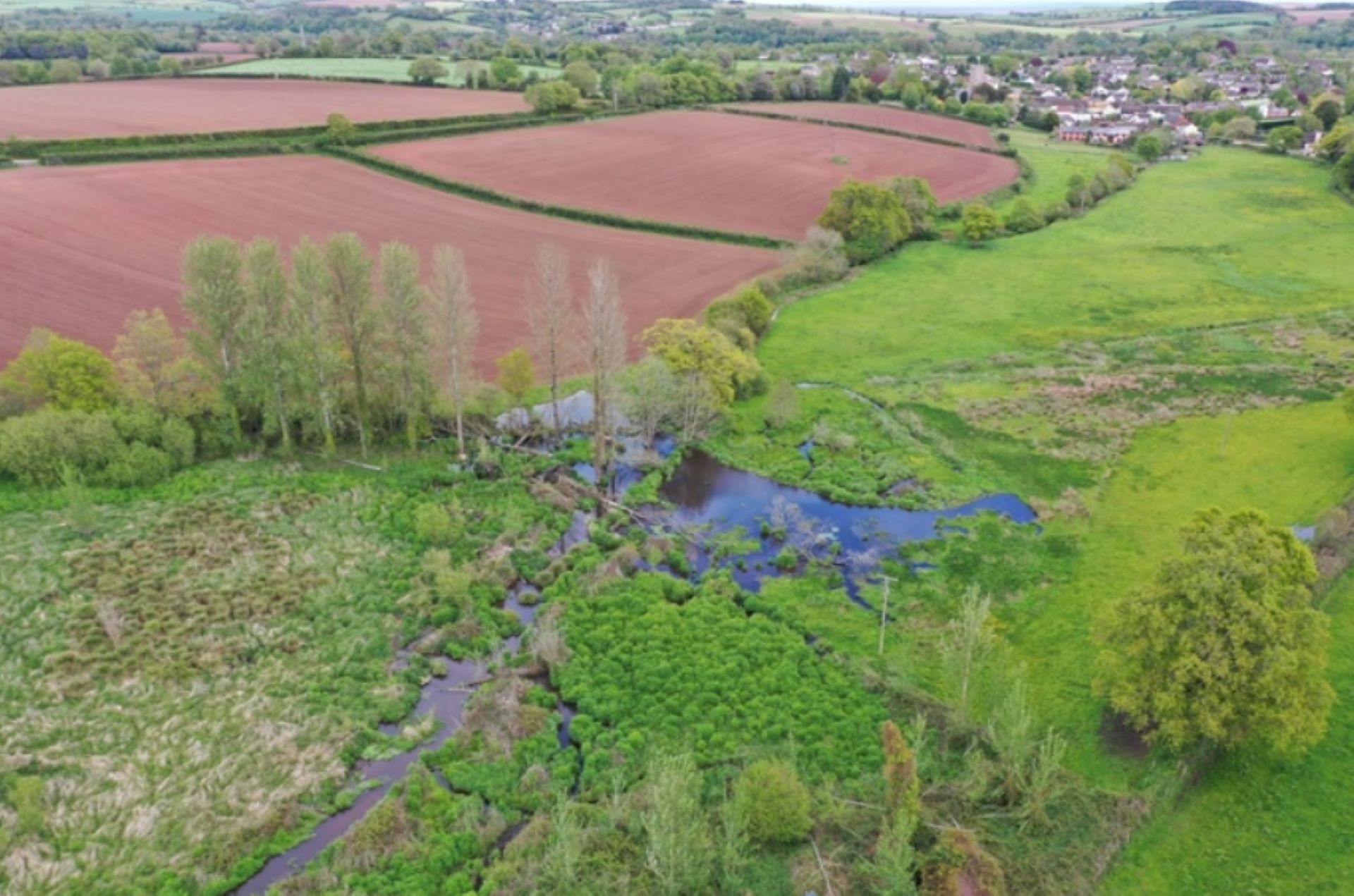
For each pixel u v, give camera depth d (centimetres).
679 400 7056
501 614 5066
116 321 7950
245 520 5784
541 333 7538
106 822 3744
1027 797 3803
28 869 3528
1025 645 4903
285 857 3656
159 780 3947
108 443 6062
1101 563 5575
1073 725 4341
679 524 6031
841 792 3947
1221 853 3709
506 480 6425
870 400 7844
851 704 4466
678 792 3447
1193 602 3975
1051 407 7656
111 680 4466
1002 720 3975
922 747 4147
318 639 4825
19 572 5153
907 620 5112
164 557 5378
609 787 3956
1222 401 7688
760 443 7112
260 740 4166
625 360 7919
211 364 6309
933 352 8819
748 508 6275
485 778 4006
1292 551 4147
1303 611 3953
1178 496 6297
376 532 5772
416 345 6450
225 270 6034
